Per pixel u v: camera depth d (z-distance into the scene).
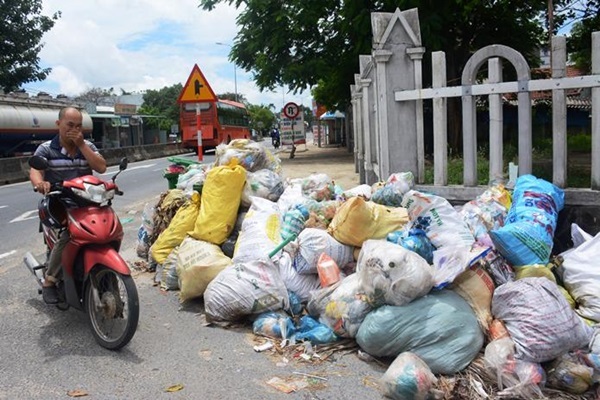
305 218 5.34
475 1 13.57
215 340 4.25
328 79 21.09
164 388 3.53
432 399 3.28
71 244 4.15
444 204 4.47
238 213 5.72
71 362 3.92
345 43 19.31
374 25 6.02
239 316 4.48
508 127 14.05
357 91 11.71
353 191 6.14
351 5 15.30
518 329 3.42
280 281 4.49
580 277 4.05
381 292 3.68
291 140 23.55
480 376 3.47
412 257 3.74
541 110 14.61
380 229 4.70
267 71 21.19
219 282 4.53
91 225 4.04
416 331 3.57
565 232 5.14
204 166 6.96
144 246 6.62
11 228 9.83
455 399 3.30
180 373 3.72
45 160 4.16
